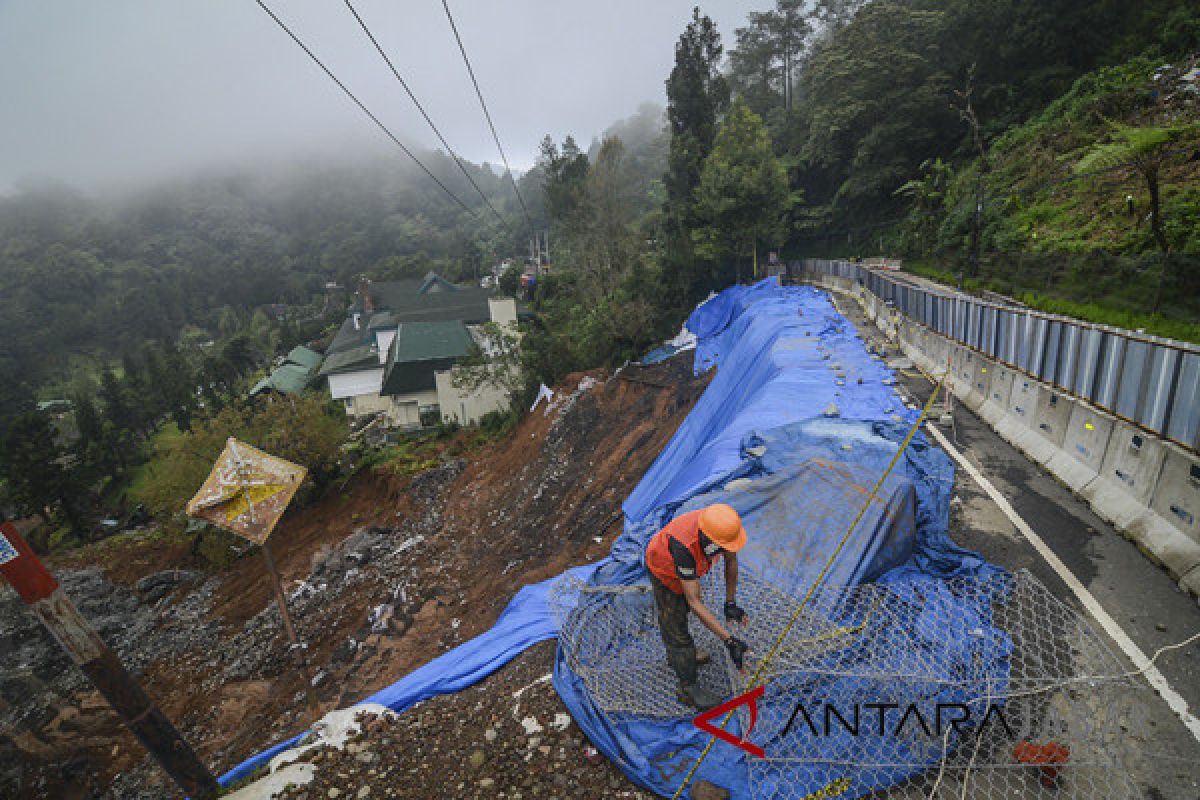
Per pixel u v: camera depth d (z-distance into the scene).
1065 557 6.09
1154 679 4.38
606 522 15.38
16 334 130.50
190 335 130.88
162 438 60.59
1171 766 3.68
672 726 4.38
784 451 8.57
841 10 65.00
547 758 4.59
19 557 4.14
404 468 30.05
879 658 4.50
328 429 31.80
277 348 96.94
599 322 34.94
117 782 10.20
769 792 3.79
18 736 7.39
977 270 22.50
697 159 37.84
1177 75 22.02
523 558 16.55
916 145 36.28
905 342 15.22
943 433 9.77
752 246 34.69
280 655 15.95
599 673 4.99
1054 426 8.18
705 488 8.17
